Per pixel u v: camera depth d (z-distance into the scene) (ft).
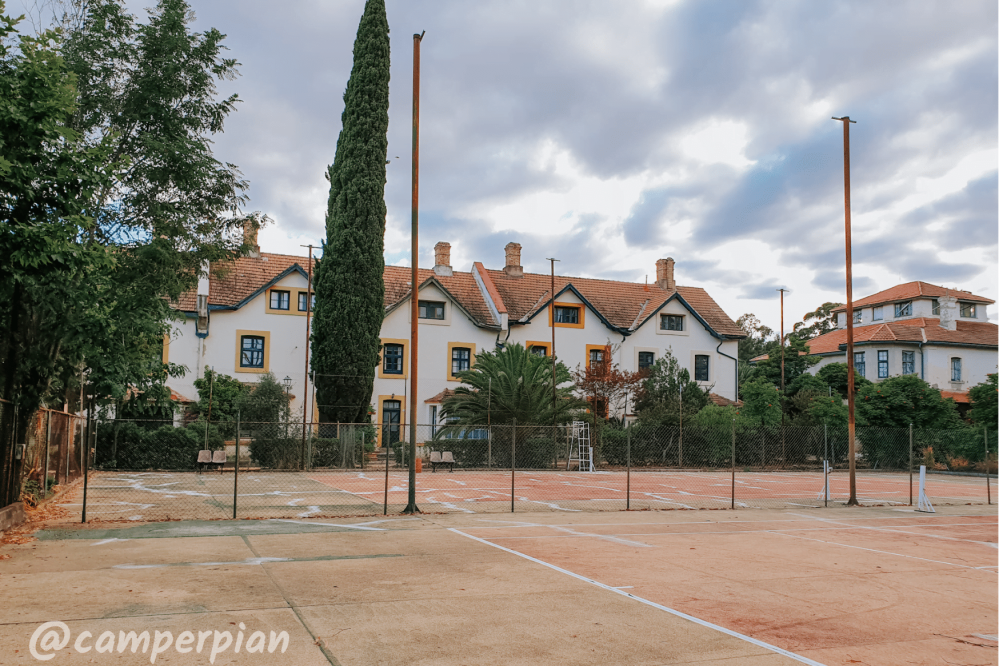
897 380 129.49
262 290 117.50
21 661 16.40
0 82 31.07
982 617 23.21
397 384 126.62
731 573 29.32
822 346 179.42
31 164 32.48
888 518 52.70
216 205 49.85
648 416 116.06
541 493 65.72
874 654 18.98
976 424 127.65
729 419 115.24
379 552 32.27
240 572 26.96
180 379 111.65
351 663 16.97
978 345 160.45
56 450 55.93
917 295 169.07
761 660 18.16
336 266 107.04
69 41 45.57
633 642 19.29
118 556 30.07
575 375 129.08
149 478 74.28
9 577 25.49
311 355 114.93
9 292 35.76
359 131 110.22
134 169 46.39
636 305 152.25
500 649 18.34
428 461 98.78
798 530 44.04
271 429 96.02
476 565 29.50
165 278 48.60
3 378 40.40
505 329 133.49
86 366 63.00
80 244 34.45
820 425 121.90
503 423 102.94
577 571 28.68
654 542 37.29
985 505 64.54
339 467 94.63
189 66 47.88
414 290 48.03
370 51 111.65
